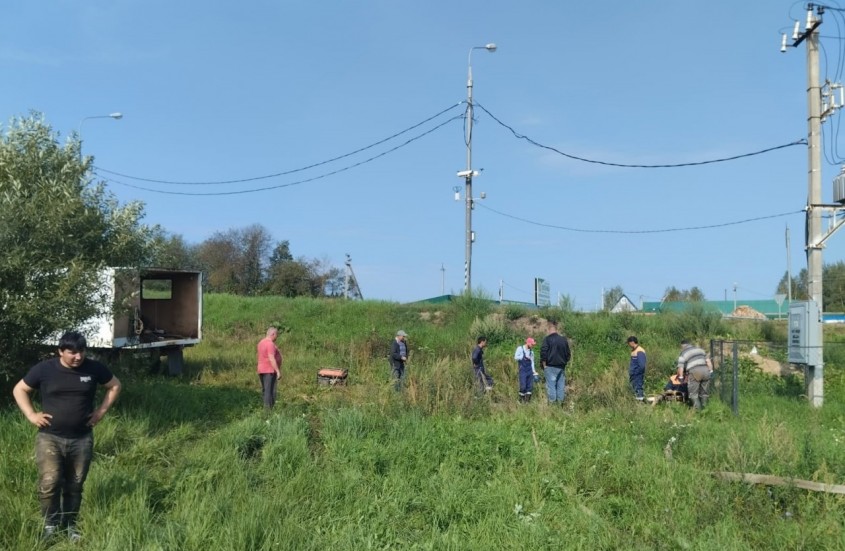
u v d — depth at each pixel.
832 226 14.08
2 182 9.95
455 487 6.90
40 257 9.32
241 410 11.50
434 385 12.33
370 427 9.36
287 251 57.62
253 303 25.62
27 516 5.78
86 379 5.91
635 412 11.01
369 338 20.56
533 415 11.32
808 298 14.26
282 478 7.26
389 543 5.61
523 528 5.93
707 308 21.20
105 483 6.44
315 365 17.83
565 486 7.21
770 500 6.74
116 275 10.32
